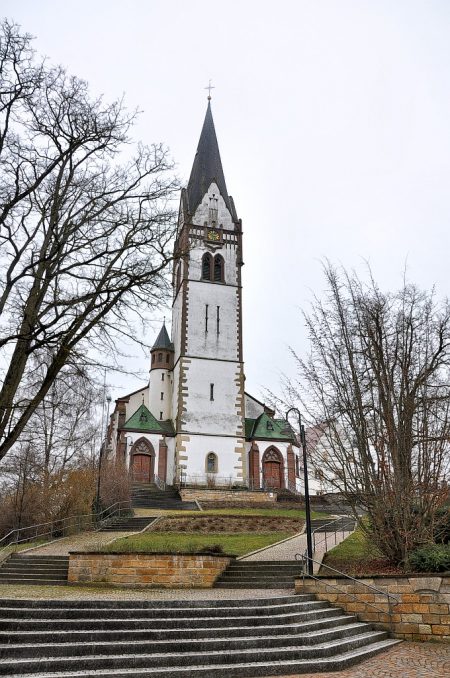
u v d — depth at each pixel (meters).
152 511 36.75
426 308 23.39
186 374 52.22
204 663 10.60
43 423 36.38
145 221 15.77
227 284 56.09
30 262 14.61
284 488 51.56
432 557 14.70
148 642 10.96
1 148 14.17
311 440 18.33
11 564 20.70
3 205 13.68
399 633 14.06
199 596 15.34
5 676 9.35
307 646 11.66
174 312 60.50
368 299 18.92
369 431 17.23
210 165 60.91
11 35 13.88
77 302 13.98
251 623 12.49
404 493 16.25
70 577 18.97
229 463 50.50
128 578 18.62
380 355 17.41
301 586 15.80
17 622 11.42
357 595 14.89
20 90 14.06
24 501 30.75
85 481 32.84
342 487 17.67
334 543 23.00
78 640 11.01
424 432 16.61
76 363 14.18
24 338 12.93
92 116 15.40
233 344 54.28
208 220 58.03
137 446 51.88
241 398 52.75
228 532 27.31
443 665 10.89
